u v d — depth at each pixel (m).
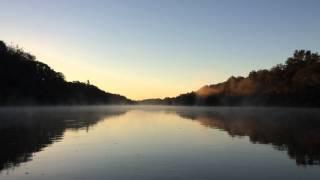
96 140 36.72
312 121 68.19
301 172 21.83
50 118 77.56
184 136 41.12
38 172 21.64
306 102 178.88
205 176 20.78
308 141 36.12
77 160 25.28
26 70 194.50
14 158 26.05
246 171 22.05
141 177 20.50
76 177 20.52
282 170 22.36
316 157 26.72
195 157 26.66
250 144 33.91
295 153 28.58
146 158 26.14
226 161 25.14
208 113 118.56
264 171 22.06
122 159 25.70
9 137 39.03
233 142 35.44
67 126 54.88
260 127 54.22
